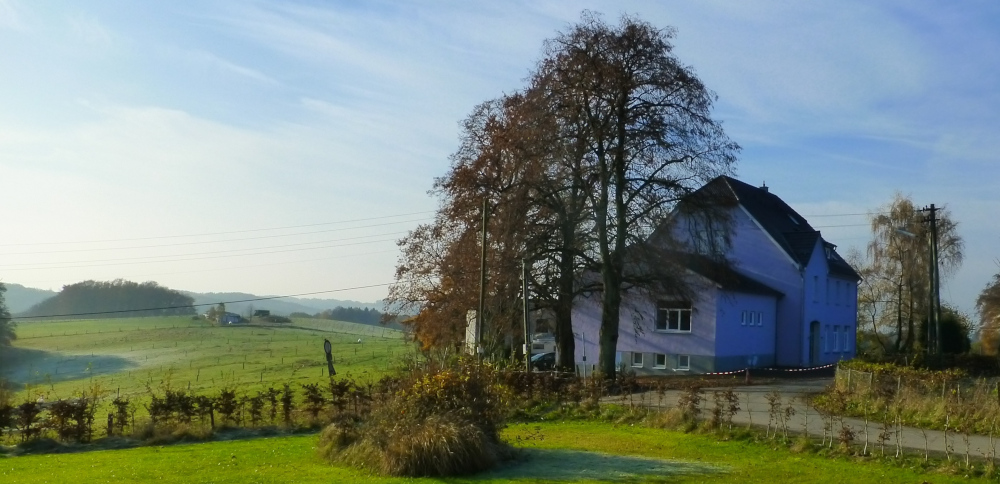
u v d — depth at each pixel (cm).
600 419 2411
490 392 1781
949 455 1638
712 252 3638
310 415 2467
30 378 5284
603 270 3659
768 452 1795
